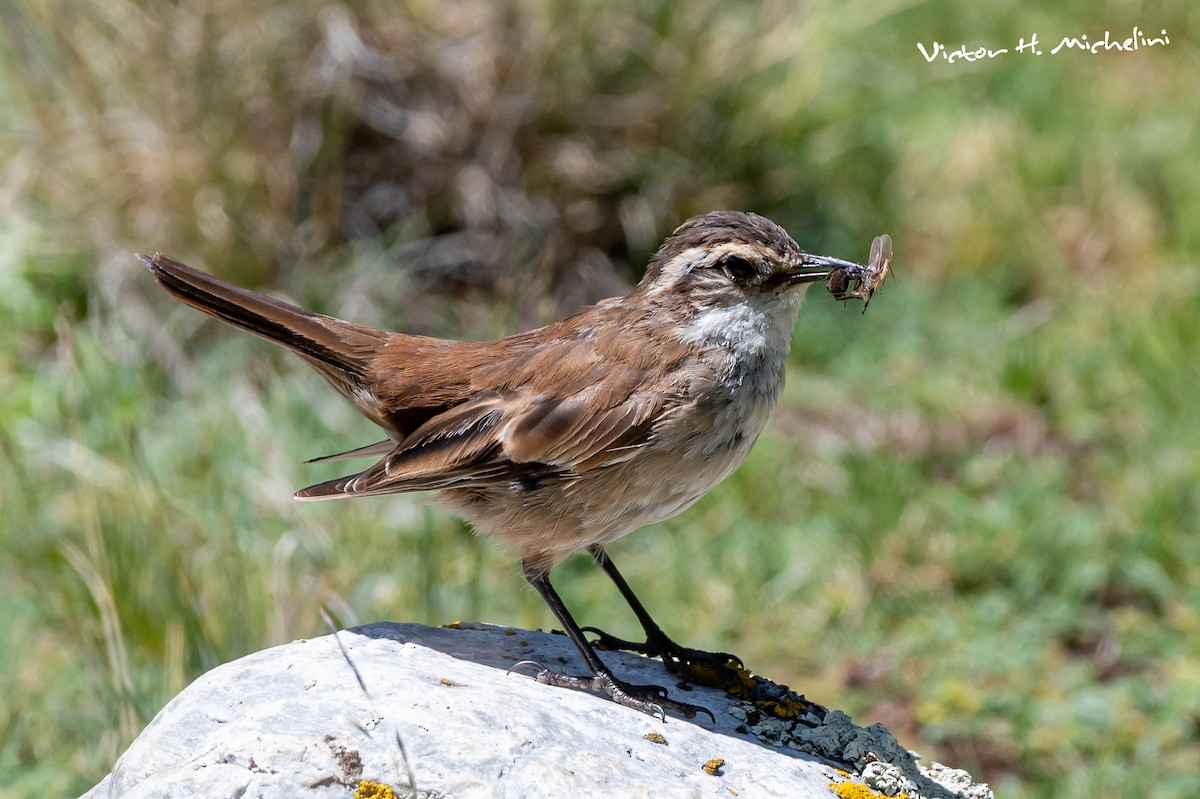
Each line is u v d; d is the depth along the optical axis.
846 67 17.45
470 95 15.09
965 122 17.47
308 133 14.52
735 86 15.65
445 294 14.86
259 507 11.66
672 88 15.34
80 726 10.12
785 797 6.21
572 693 6.83
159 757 6.07
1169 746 10.32
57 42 14.34
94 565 10.16
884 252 8.03
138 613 10.25
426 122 15.02
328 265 14.56
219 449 12.49
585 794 5.71
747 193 15.86
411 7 14.99
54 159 14.48
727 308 7.57
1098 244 16.25
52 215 14.44
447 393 7.84
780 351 7.78
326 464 12.62
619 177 15.21
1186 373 14.04
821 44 16.34
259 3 14.32
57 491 12.05
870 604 12.14
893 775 6.67
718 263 7.56
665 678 7.42
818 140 16.39
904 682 11.31
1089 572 12.17
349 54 14.52
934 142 17.19
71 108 14.52
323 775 5.68
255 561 10.61
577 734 6.26
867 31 18.22
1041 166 16.83
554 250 15.03
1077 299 15.64
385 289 14.46
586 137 15.23
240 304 8.11
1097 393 14.32
